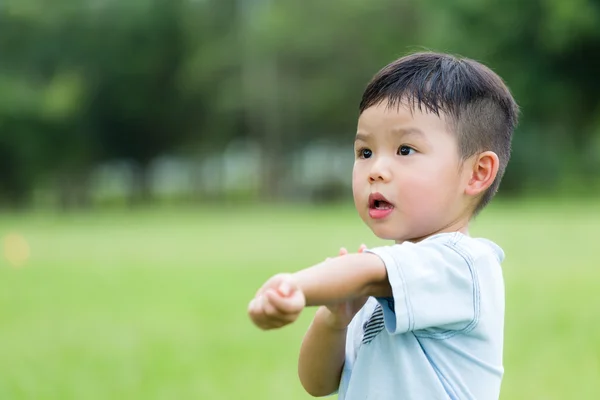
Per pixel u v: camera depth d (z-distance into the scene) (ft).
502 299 7.41
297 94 118.52
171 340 20.20
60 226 69.67
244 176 138.72
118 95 124.26
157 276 32.96
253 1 121.49
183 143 133.90
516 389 15.02
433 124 7.34
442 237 7.17
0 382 16.31
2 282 32.30
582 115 98.58
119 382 16.17
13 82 116.06
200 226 63.77
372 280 6.59
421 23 110.73
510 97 8.02
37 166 119.75
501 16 91.76
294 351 18.80
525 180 96.58
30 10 117.50
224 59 117.60
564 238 41.86
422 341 7.11
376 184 7.41
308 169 129.70
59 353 19.07
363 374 7.35
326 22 113.80
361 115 7.64
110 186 137.90
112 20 118.93
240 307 24.89
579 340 18.72
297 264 35.22
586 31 87.81
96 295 28.30
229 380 16.12
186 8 120.57
